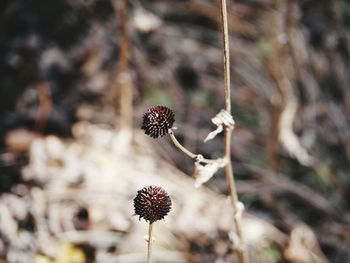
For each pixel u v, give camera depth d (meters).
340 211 0.69
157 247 0.60
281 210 0.67
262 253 0.62
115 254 0.59
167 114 0.43
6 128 0.68
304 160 0.70
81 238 0.60
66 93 0.72
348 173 0.73
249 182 0.69
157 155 0.69
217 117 0.44
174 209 0.63
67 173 0.64
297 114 0.76
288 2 0.69
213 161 0.46
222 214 0.64
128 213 0.62
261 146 0.73
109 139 0.69
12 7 0.74
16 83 0.71
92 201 0.62
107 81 0.74
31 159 0.65
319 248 0.65
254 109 0.76
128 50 0.74
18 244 0.58
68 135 0.69
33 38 0.74
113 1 0.71
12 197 0.61
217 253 0.61
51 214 0.61
